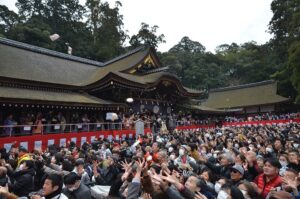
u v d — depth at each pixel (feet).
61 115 74.69
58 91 89.25
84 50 194.39
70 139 63.98
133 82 97.45
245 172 21.59
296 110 188.65
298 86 150.41
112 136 75.46
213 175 20.97
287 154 25.73
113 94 100.83
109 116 74.95
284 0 211.61
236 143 41.86
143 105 110.32
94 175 25.03
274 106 188.44
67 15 205.26
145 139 51.83
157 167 15.92
